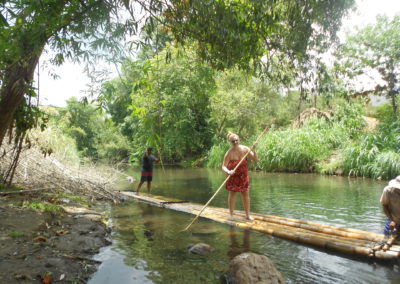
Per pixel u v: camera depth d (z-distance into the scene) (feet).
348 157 38.06
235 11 11.96
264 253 12.78
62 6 9.89
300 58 16.05
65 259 10.94
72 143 38.52
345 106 45.39
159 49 12.96
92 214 18.56
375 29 40.01
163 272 10.69
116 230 15.98
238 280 9.67
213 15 11.43
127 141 83.05
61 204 19.88
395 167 33.01
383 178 33.96
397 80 40.68
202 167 61.57
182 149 71.05
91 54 10.96
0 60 12.29
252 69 16.29
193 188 32.07
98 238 13.87
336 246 12.92
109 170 38.27
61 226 14.83
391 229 12.21
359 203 21.75
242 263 10.05
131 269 10.87
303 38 15.07
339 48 16.65
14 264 9.91
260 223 16.99
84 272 10.30
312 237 13.94
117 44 10.85
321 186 30.12
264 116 62.69
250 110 60.08
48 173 26.43
